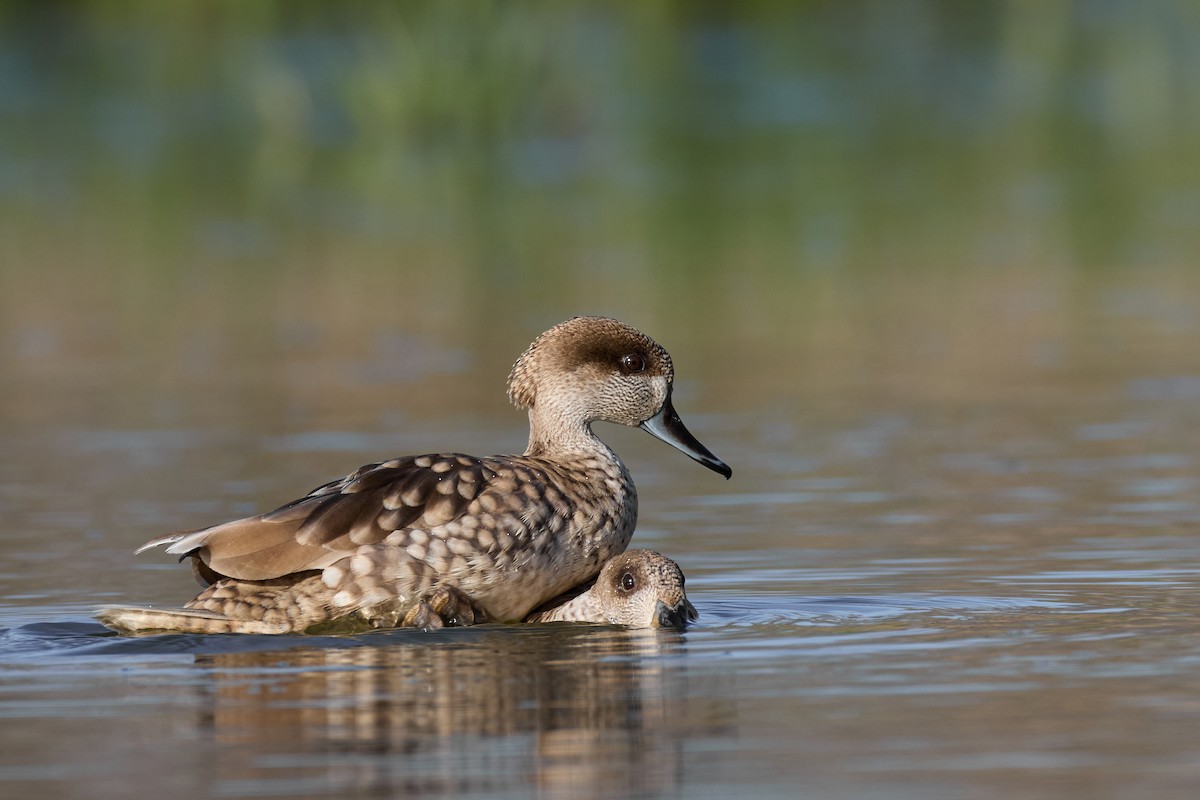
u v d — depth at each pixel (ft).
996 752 27.68
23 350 79.82
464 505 38.06
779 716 29.84
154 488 53.88
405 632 37.06
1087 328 79.20
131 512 50.60
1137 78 153.17
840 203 113.60
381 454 58.39
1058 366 71.67
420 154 134.82
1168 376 68.95
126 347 80.18
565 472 40.32
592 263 97.96
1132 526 46.55
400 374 72.79
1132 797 25.59
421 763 27.78
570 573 39.70
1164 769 26.73
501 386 69.97
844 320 82.58
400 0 143.64
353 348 78.74
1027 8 180.14
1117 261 95.20
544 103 142.82
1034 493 51.13
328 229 109.50
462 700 31.24
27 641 36.35
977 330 79.56
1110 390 66.85
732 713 30.09
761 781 26.61
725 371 72.64
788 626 36.78
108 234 107.45
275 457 58.29
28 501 52.31
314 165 130.00
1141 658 33.17
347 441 60.59
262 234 107.86
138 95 145.38
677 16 171.73
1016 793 25.84
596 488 40.40
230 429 63.00
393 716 30.37
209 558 36.91
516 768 27.48
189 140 134.21
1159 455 55.93
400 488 37.93
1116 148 129.08
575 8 171.01
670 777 26.91
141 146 131.95
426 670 33.50
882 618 37.40
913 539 45.83
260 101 140.05
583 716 30.12
